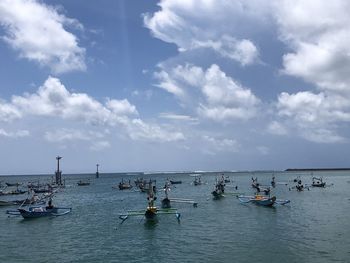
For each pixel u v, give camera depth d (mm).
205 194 125688
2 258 42312
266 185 176625
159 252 43531
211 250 43656
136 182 182875
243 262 38594
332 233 51781
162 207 80062
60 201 109188
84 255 43125
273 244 45750
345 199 100500
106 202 104500
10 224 64312
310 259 39219
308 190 137250
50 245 48312
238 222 62250
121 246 46938
